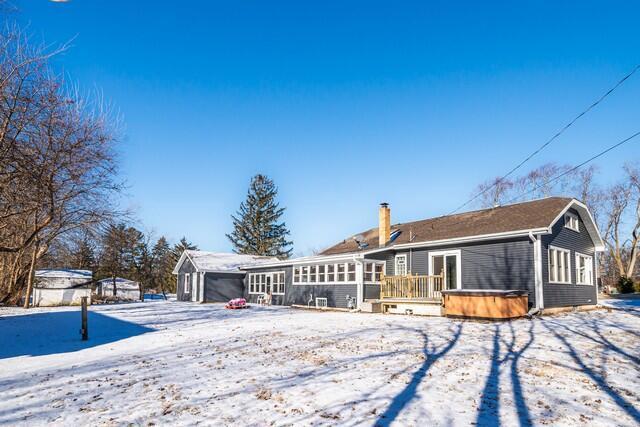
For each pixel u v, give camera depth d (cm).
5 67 1368
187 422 562
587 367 837
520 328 1369
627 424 545
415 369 835
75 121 1543
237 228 6531
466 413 586
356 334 1308
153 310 2438
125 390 723
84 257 4009
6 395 705
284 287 2958
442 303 1817
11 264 3209
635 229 4525
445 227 2377
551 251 1905
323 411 598
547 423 549
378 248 2373
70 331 1515
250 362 934
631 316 1734
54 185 1535
